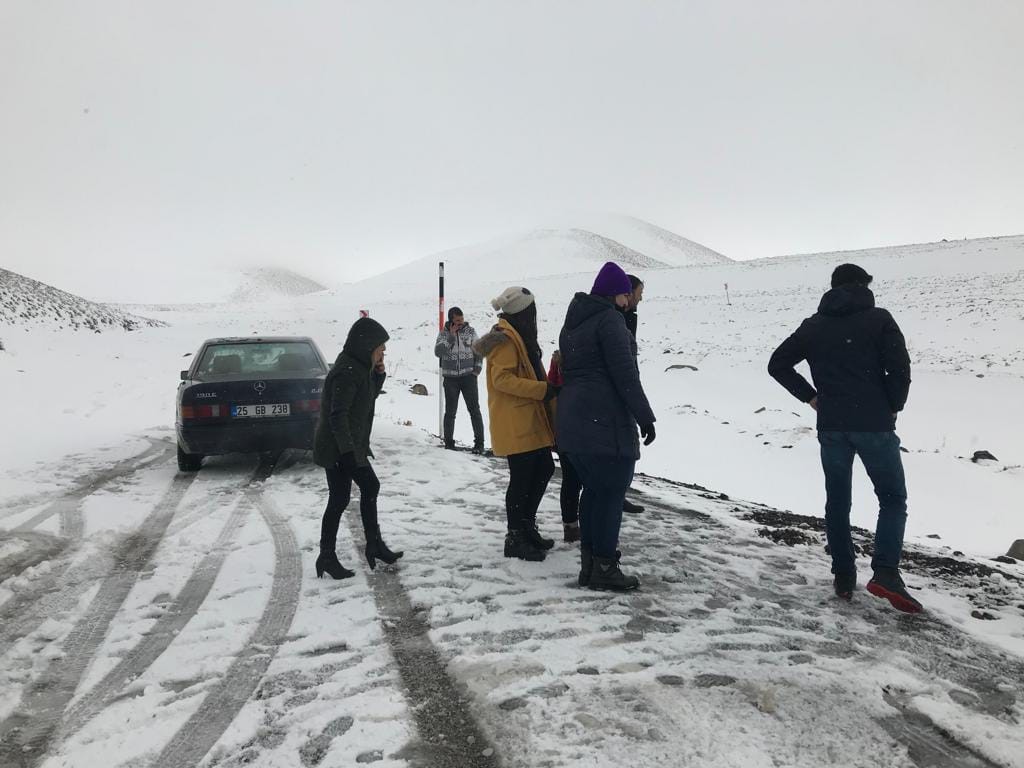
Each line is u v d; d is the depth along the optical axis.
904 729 2.76
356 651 3.57
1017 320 24.55
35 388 16.30
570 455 4.27
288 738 2.79
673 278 53.66
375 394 4.87
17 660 3.59
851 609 4.05
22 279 35.38
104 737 2.87
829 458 4.24
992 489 8.77
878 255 53.22
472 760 2.59
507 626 3.80
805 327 4.34
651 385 19.11
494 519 6.12
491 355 4.82
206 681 3.31
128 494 7.16
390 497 6.93
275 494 7.12
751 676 3.18
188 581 4.69
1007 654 3.45
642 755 2.57
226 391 7.73
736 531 5.77
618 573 4.33
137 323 39.81
